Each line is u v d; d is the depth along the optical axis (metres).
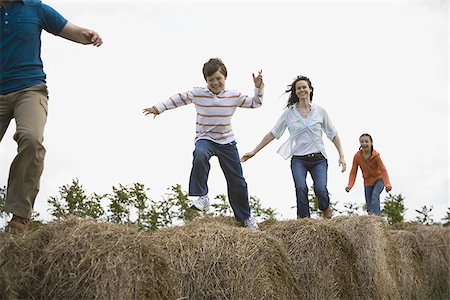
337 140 8.69
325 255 6.68
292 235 6.75
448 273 9.70
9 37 4.92
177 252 5.45
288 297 5.84
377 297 7.32
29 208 4.78
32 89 4.93
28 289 4.21
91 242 4.36
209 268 5.44
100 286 4.21
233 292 5.43
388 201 13.86
